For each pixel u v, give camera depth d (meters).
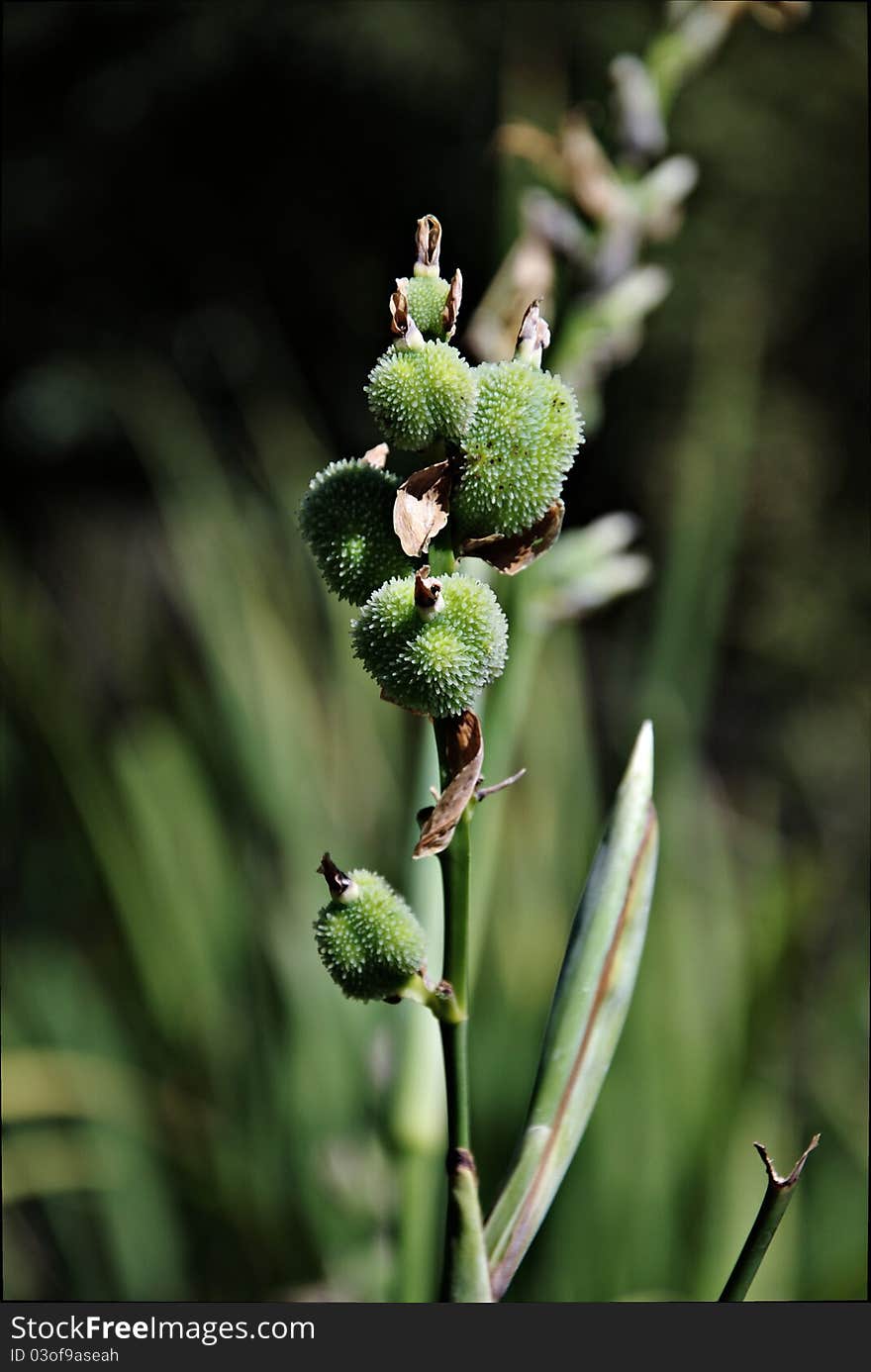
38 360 4.70
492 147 0.95
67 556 3.35
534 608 0.91
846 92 4.28
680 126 4.24
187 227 4.82
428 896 0.88
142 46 4.78
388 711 1.58
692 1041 1.29
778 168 4.30
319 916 0.61
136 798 1.53
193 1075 1.49
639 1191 1.23
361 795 1.54
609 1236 1.21
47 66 4.85
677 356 4.17
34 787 1.74
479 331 0.97
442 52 4.39
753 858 1.87
